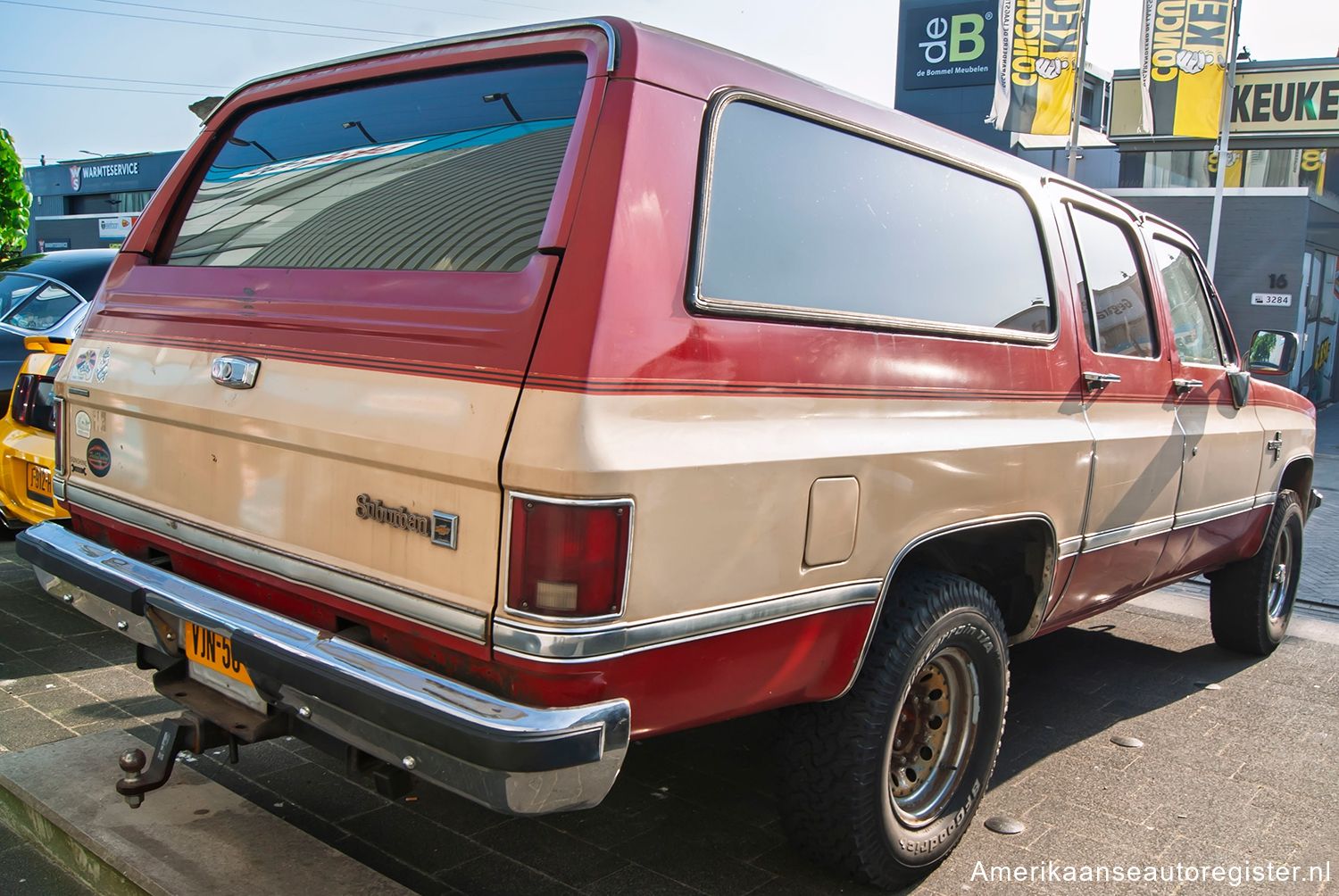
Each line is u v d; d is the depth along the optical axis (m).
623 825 3.21
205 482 2.59
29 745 3.45
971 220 3.05
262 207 2.89
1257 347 4.94
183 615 2.48
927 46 26.78
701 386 2.14
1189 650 5.50
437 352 2.12
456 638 2.04
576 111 2.32
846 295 2.56
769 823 3.26
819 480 2.37
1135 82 21.89
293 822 3.10
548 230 2.09
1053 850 3.19
